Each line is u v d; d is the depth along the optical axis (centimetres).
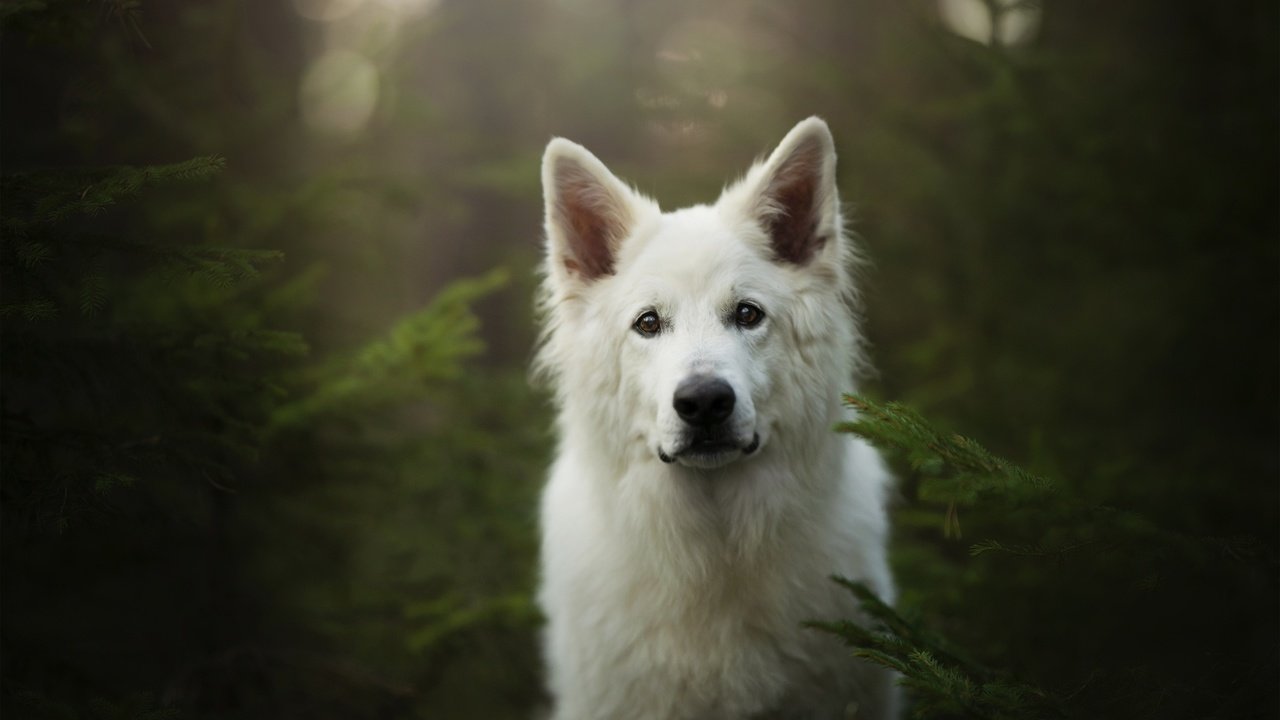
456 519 558
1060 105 602
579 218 397
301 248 559
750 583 363
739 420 337
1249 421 584
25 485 301
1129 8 727
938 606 418
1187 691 221
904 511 479
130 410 392
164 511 368
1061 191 622
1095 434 534
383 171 584
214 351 367
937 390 606
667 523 361
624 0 803
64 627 437
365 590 533
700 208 401
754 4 732
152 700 292
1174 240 596
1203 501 400
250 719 428
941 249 652
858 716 368
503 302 916
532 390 648
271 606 504
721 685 361
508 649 516
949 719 303
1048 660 347
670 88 691
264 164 568
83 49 464
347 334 604
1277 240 553
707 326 354
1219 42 628
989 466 246
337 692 448
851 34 793
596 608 374
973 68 638
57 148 489
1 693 280
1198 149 589
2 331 316
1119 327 644
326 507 502
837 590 366
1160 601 238
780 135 661
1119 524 230
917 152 642
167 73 526
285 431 440
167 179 294
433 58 876
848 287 407
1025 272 659
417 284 1075
